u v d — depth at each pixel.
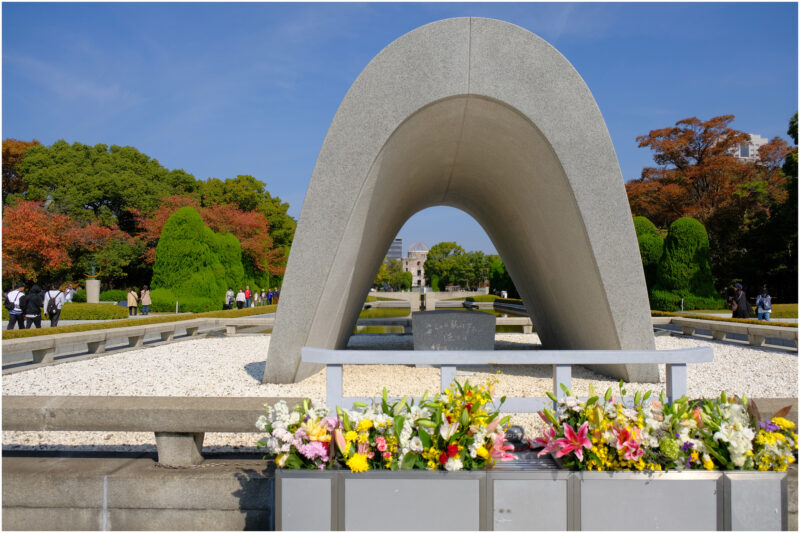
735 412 2.15
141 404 2.57
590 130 4.50
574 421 2.18
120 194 26.97
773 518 1.99
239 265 23.78
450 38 4.46
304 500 1.99
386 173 5.02
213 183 32.28
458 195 8.02
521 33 4.48
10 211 21.39
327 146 4.55
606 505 1.99
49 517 2.55
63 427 2.52
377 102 4.51
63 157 27.05
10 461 2.74
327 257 4.67
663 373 5.73
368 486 1.98
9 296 10.22
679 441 2.04
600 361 2.60
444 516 1.98
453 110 4.76
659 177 27.94
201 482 2.52
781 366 6.32
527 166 5.12
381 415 2.12
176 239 19.89
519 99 4.47
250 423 2.51
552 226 5.28
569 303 5.66
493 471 1.99
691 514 1.99
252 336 10.30
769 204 24.59
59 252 22.27
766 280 23.75
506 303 22.64
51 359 6.43
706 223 25.19
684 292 19.23
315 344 5.16
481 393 2.11
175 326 9.14
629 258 4.59
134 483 2.53
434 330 6.48
